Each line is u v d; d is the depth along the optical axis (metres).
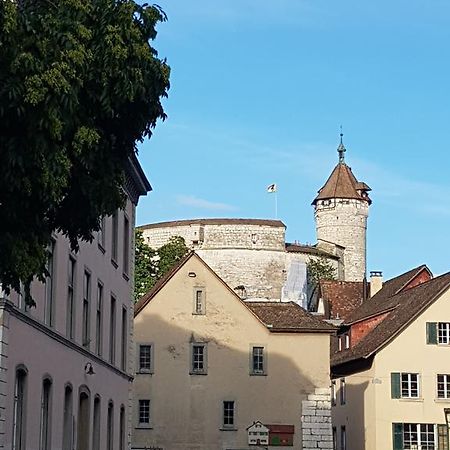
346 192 154.12
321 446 63.41
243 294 109.56
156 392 64.25
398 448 67.38
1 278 17.30
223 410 64.19
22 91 15.71
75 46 16.70
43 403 32.47
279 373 64.44
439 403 68.00
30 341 30.23
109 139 18.38
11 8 15.96
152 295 65.62
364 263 154.12
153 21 18.09
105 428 43.00
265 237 134.88
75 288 36.84
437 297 69.12
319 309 97.81
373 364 68.62
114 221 46.31
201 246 135.00
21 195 16.64
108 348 44.06
